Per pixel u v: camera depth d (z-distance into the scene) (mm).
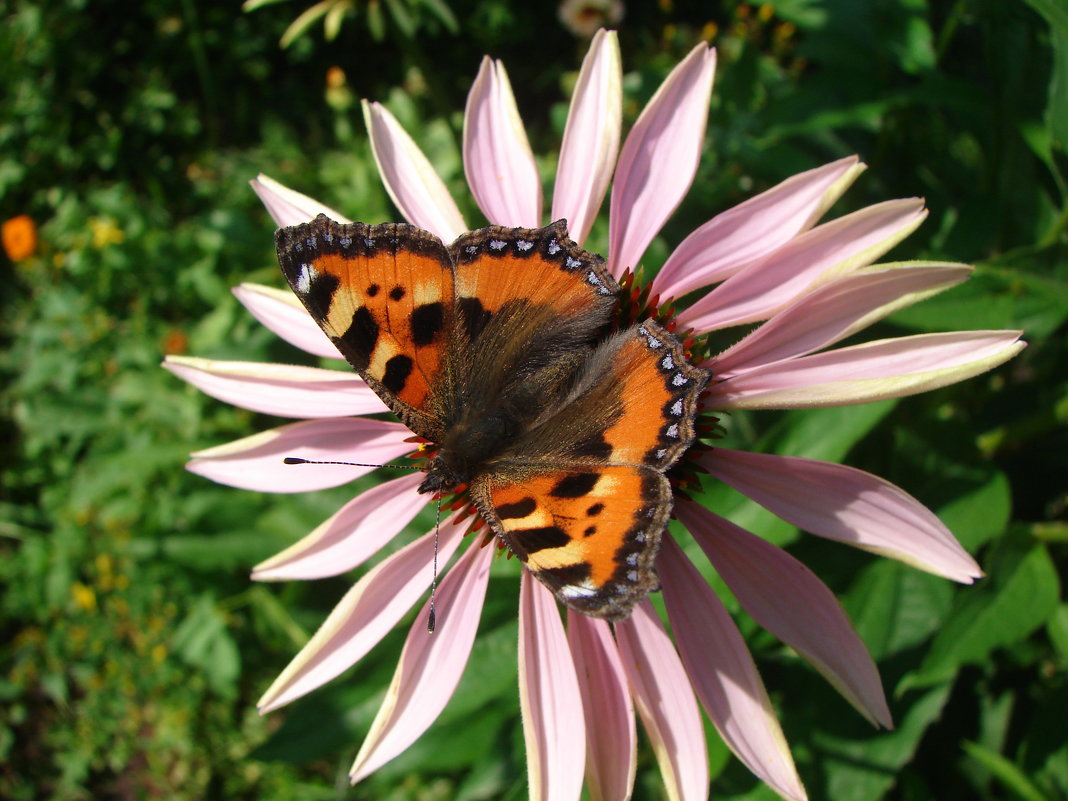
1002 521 116
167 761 226
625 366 93
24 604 241
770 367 97
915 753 140
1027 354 146
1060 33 109
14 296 282
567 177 106
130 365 234
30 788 233
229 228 224
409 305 98
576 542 83
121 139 306
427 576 103
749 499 112
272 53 316
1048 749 122
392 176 108
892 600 118
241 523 163
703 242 104
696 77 105
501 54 303
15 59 310
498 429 96
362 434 111
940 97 133
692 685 96
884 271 91
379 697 125
